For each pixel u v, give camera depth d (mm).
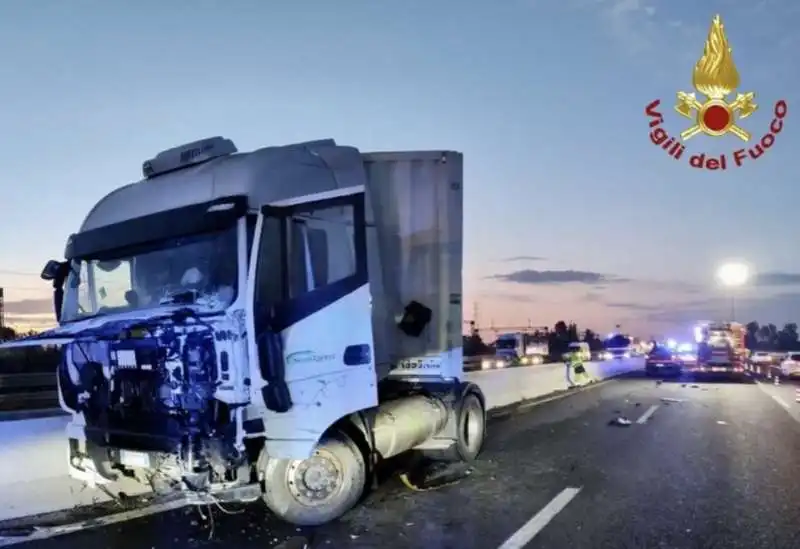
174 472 6020
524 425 13547
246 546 5945
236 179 6391
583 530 6305
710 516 6746
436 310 8609
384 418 7527
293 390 6090
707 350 31438
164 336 5941
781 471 8883
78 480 7066
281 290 6133
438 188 8664
